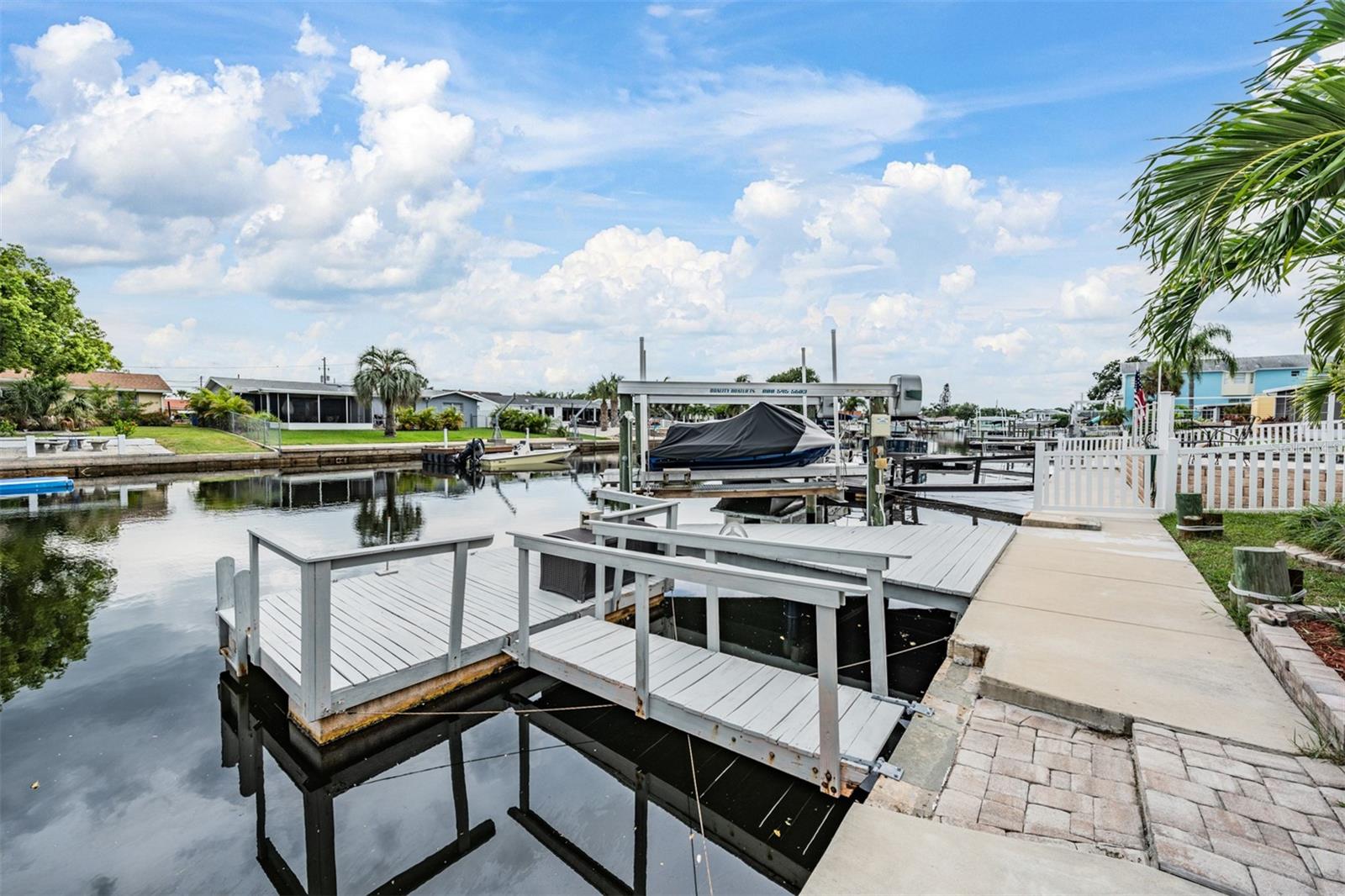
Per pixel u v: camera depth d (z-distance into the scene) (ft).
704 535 13.89
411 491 60.80
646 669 10.99
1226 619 12.23
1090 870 5.98
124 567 27.53
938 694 10.19
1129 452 26.08
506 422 153.79
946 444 114.83
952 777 7.73
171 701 14.42
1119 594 14.12
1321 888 5.43
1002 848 6.40
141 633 19.03
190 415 118.21
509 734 12.41
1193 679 9.48
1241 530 20.62
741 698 10.73
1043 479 26.94
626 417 27.43
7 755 12.12
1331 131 6.84
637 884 8.16
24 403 82.23
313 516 43.68
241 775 11.36
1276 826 6.24
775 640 17.30
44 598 22.71
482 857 8.91
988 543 20.39
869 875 6.06
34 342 67.15
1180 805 6.62
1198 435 43.24
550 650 13.16
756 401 34.63
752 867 8.42
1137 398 46.68
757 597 20.74
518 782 10.82
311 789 10.88
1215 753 7.53
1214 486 24.59
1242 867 5.73
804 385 27.78
